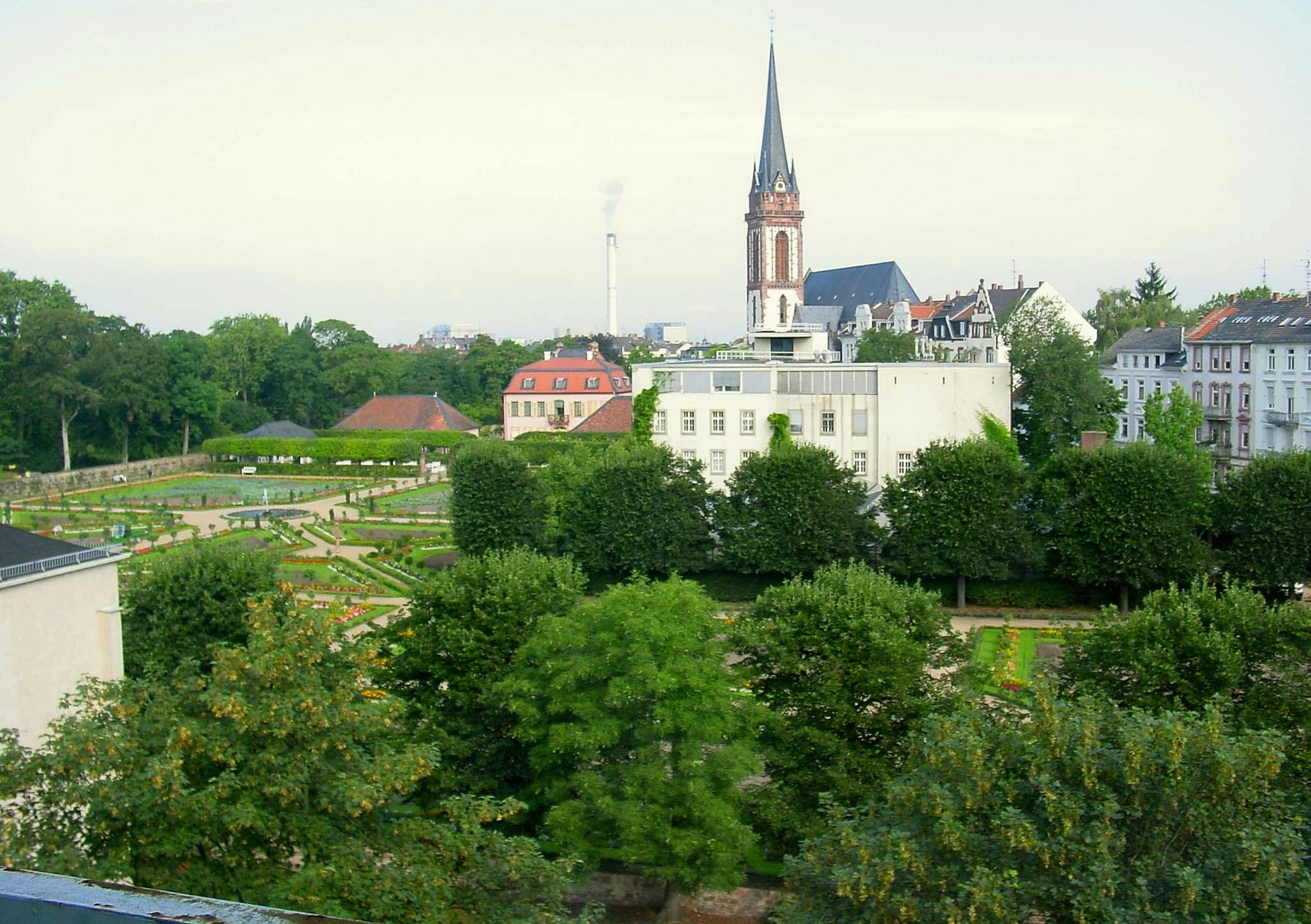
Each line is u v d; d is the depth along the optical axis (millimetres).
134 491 148375
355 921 5527
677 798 37094
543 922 26266
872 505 88625
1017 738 28922
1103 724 28781
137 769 26312
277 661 28969
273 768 27375
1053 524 77750
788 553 79750
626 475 83000
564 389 187500
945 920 25219
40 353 164500
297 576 91375
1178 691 41938
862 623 42906
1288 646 41781
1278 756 25953
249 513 127188
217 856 26875
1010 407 92375
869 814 31656
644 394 95375
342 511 127312
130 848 25266
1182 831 25938
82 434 179000
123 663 51969
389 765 29031
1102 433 89500
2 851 24016
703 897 41094
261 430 174500
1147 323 193625
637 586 41500
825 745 40625
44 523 119375
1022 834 25219
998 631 73375
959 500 76688
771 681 44719
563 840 36969
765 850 40500
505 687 40281
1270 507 74125
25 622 41500
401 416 184625
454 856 28297
